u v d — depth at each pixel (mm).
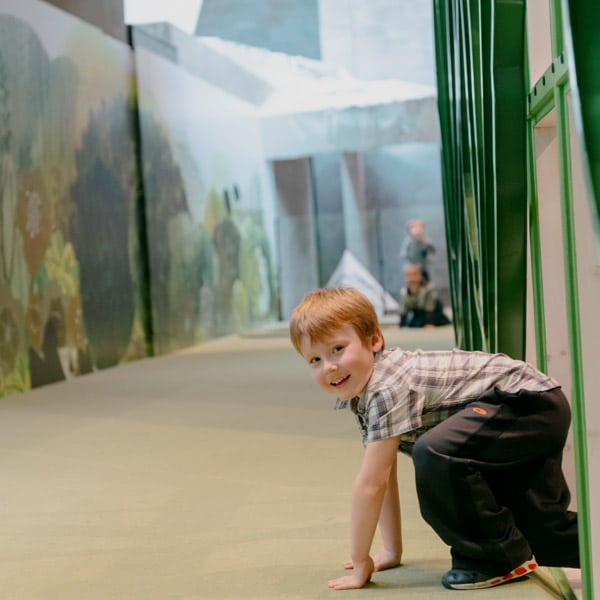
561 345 2131
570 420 1798
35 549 2307
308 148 11805
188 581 1986
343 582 1870
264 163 12031
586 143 1184
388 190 13070
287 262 12641
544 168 2113
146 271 8148
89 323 6953
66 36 6715
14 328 5812
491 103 2131
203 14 11391
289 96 11766
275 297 12344
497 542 1752
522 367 1829
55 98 6516
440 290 12930
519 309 2168
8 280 5766
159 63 8508
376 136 11672
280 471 3074
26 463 3436
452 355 1857
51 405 5117
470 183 2811
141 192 8078
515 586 1783
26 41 6109
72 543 2342
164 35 8727
